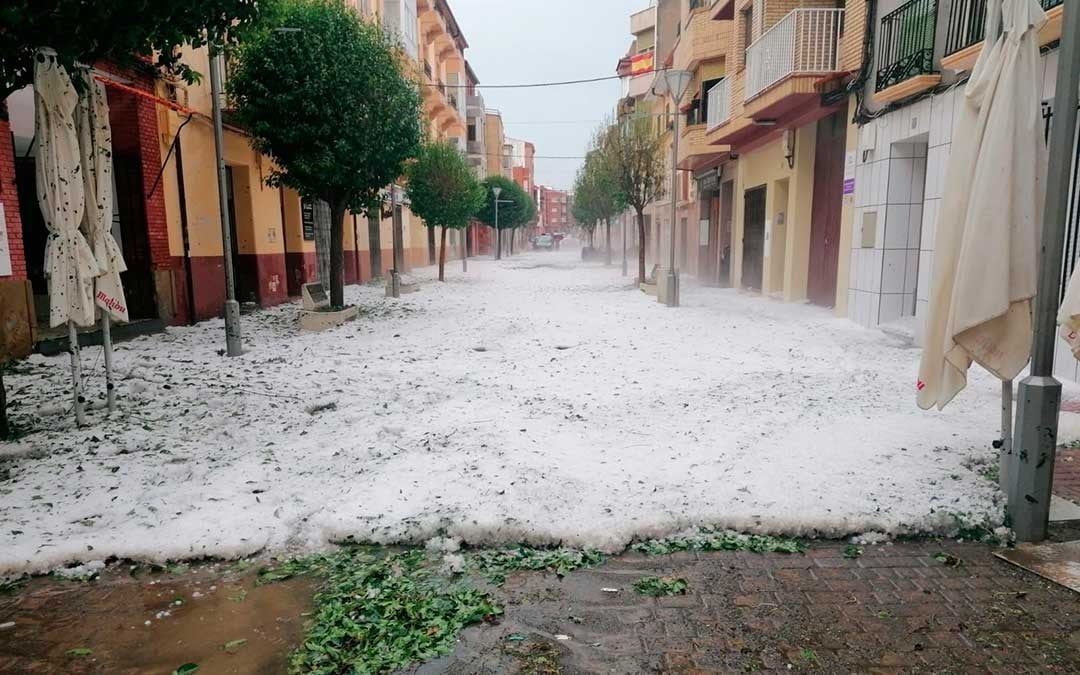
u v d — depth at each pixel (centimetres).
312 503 415
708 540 373
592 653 280
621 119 2002
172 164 1193
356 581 336
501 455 490
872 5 1047
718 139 1700
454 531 376
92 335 984
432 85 3300
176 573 346
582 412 614
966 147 392
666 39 3092
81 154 557
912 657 274
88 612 313
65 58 481
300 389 716
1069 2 333
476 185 2512
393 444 521
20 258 880
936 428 541
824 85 1163
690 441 523
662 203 3416
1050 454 365
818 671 267
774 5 1386
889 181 998
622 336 1068
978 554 359
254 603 319
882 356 845
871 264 1052
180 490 432
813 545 372
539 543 372
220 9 520
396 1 2598
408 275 2844
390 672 269
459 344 1016
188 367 836
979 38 769
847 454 483
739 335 1040
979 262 372
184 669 271
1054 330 361
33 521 389
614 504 404
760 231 1720
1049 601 313
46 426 579
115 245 589
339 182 1200
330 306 1313
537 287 2180
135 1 461
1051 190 348
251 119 1141
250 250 1507
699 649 281
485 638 291
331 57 1128
